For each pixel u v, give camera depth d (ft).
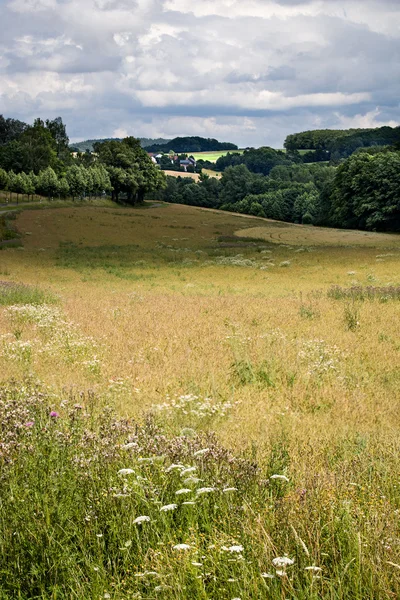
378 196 295.48
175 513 13.96
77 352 40.73
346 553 12.07
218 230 267.59
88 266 134.00
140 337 47.57
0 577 11.98
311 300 71.46
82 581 11.76
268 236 241.14
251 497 14.90
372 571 10.90
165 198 581.12
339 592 10.51
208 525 13.20
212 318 57.98
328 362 38.96
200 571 11.12
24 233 213.05
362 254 149.28
